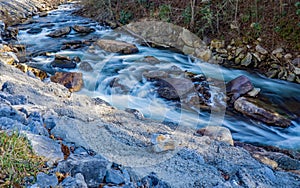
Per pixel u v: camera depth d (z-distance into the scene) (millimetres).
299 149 3250
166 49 4656
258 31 5648
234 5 6188
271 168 2551
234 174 2322
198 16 6465
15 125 2277
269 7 5906
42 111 2770
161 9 6922
